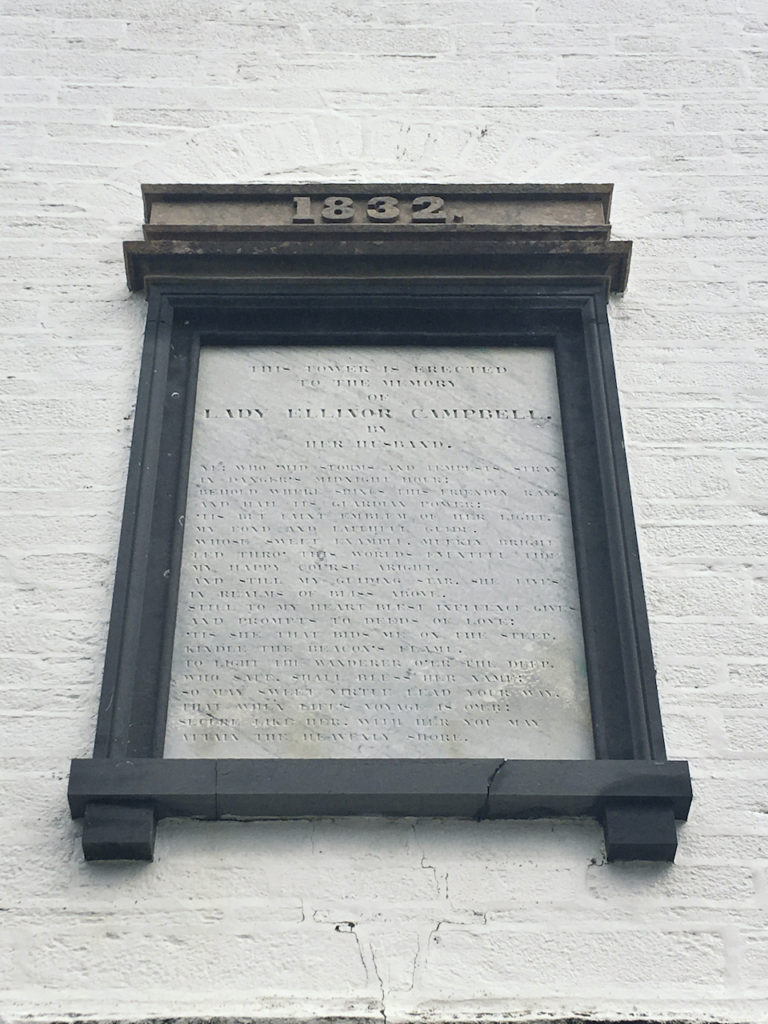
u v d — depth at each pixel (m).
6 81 3.60
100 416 3.02
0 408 3.02
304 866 2.45
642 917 2.41
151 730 2.57
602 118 3.60
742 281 3.29
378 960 2.35
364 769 2.49
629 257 3.19
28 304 3.20
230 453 2.93
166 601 2.71
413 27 3.76
